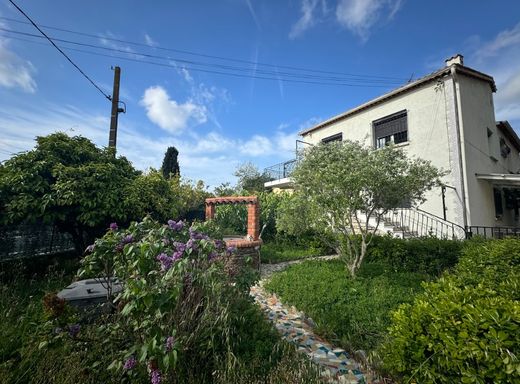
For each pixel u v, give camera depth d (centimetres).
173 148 2159
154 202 562
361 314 367
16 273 434
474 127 923
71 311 230
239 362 210
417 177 514
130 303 184
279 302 470
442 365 186
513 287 256
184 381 202
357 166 490
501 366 162
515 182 914
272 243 1017
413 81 997
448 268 580
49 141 532
